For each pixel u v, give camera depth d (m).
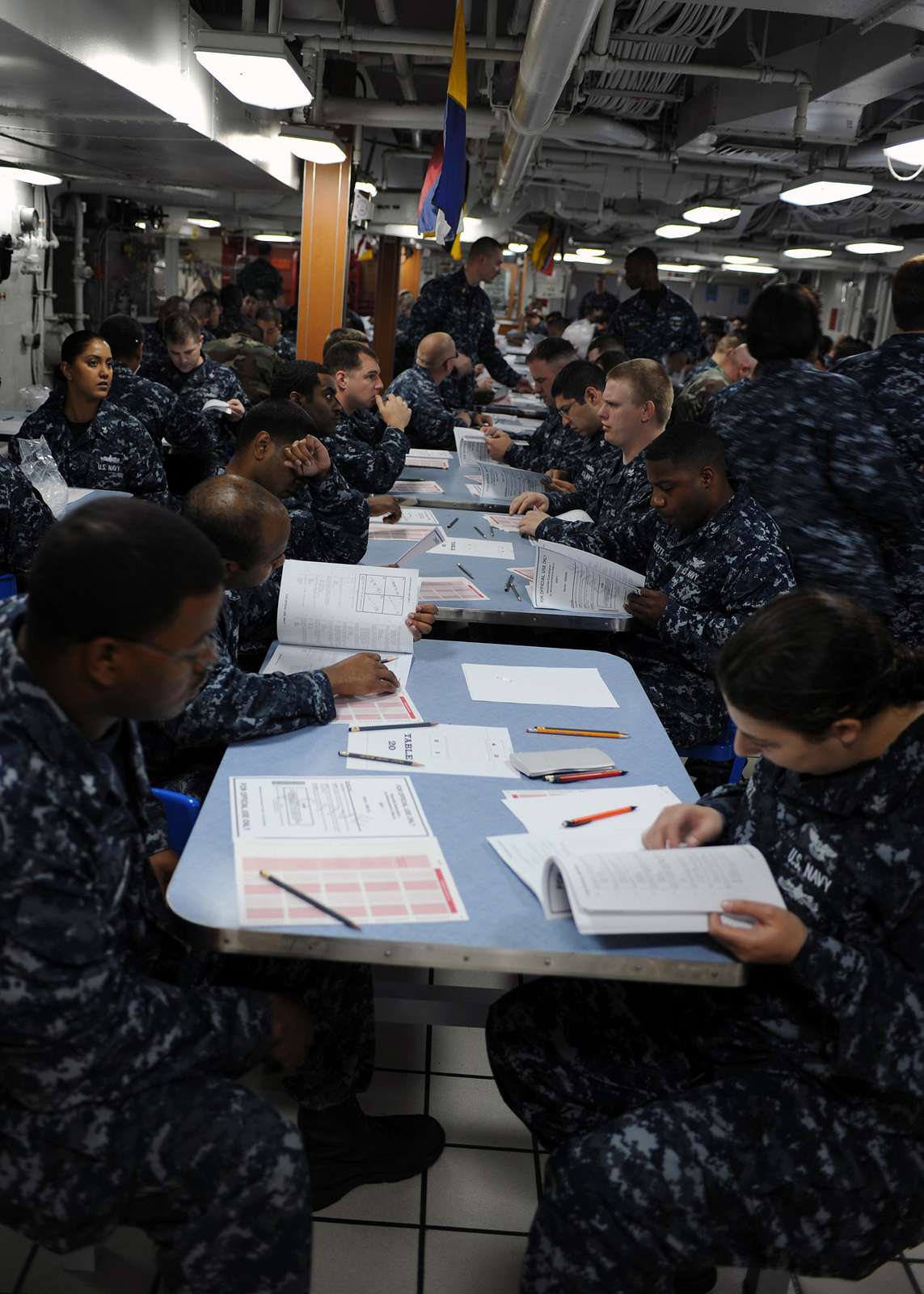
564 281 22.00
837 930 1.40
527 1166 2.03
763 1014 1.46
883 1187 1.37
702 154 7.86
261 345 7.64
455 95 4.80
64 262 9.10
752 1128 1.37
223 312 10.21
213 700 1.92
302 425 2.80
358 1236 1.84
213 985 1.64
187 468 5.57
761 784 1.58
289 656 2.37
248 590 2.49
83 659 1.18
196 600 1.20
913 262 2.94
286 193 9.16
